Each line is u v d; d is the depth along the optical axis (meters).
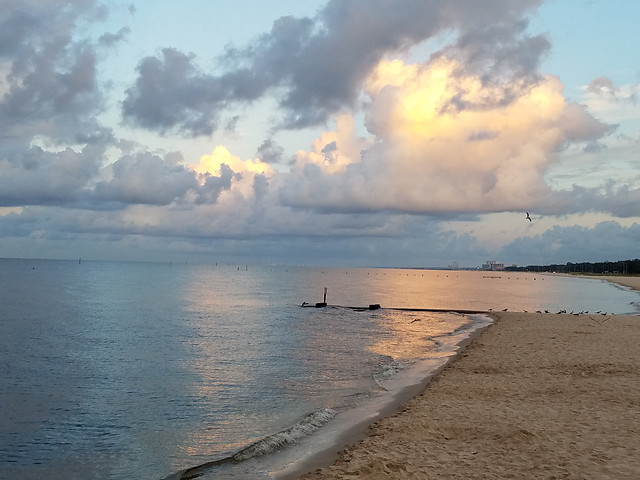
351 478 10.41
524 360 24.66
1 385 23.23
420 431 13.64
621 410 15.28
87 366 27.92
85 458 14.05
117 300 78.75
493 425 13.98
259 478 11.68
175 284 136.12
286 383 22.73
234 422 16.94
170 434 15.85
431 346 34.28
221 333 42.72
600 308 72.62
